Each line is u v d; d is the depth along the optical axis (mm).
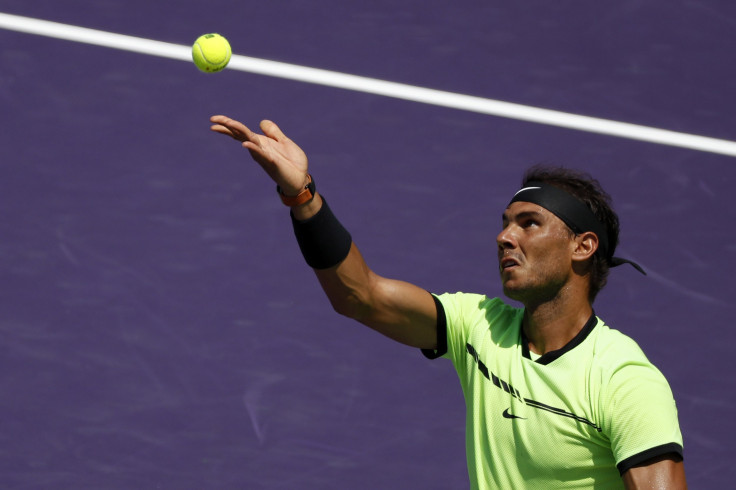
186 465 34656
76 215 43906
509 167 48719
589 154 49688
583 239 20859
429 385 38469
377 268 42906
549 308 20656
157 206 44844
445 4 57594
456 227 45406
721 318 42625
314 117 50125
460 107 51438
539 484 19906
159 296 40875
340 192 46438
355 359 39281
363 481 34562
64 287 40812
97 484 33812
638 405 19031
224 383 37750
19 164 45844
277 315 40781
